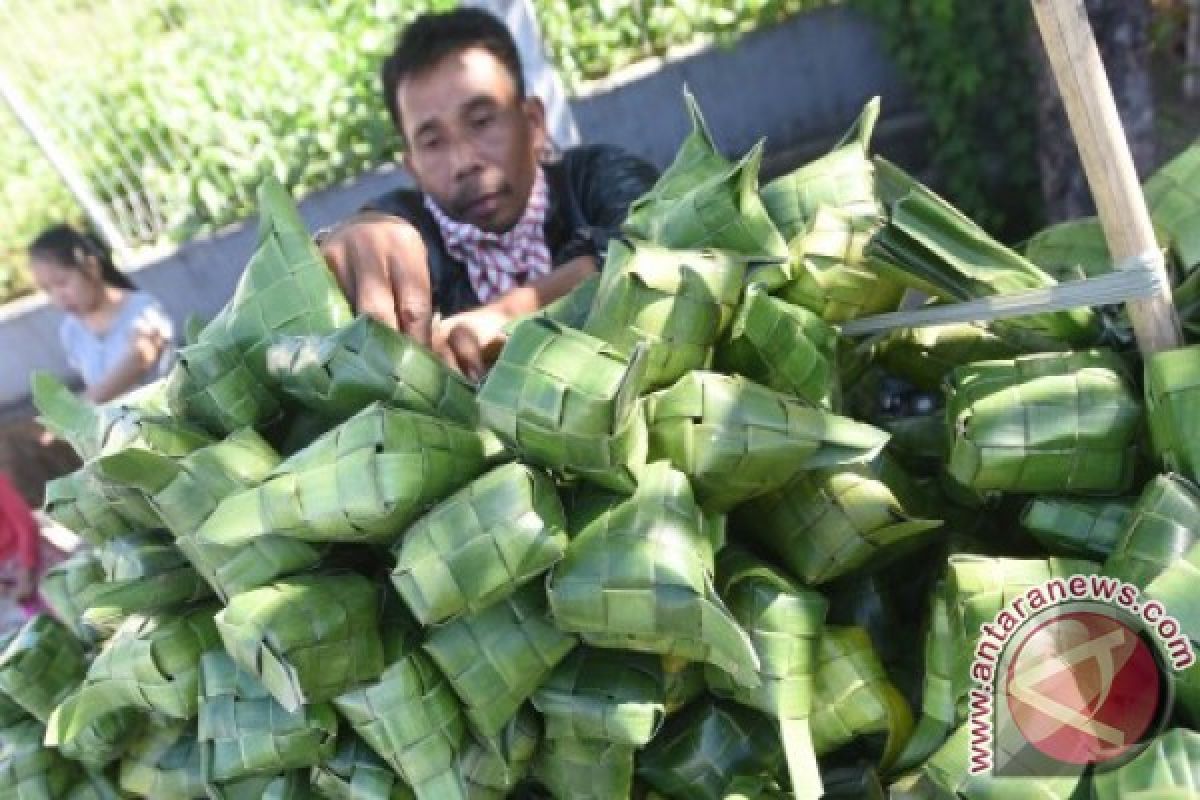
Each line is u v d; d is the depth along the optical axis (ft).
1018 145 10.19
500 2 8.45
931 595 2.08
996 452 1.91
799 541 2.05
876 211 2.22
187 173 12.29
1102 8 7.47
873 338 2.26
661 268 1.99
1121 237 1.83
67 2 11.65
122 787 2.32
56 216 12.99
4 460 11.67
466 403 2.17
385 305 2.51
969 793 1.73
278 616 1.86
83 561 2.60
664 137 11.66
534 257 4.42
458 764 1.94
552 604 1.83
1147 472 1.94
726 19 11.01
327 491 1.88
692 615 1.77
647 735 1.88
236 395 2.29
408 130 4.28
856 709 1.98
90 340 9.36
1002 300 1.97
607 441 1.79
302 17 11.82
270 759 1.97
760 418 1.91
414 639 1.98
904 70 10.40
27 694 2.40
